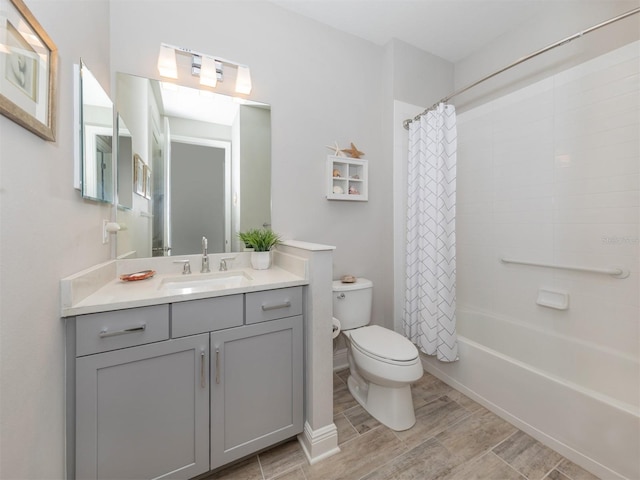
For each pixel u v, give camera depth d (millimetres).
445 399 1751
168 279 1425
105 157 1222
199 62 1540
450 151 1858
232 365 1161
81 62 986
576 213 1661
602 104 1559
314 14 1919
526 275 1913
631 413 1107
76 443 900
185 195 1592
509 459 1291
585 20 1656
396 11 1902
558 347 1699
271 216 1832
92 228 1129
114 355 938
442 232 1851
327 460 1288
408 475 1209
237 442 1185
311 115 1965
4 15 578
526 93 1925
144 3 1467
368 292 2000
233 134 1709
